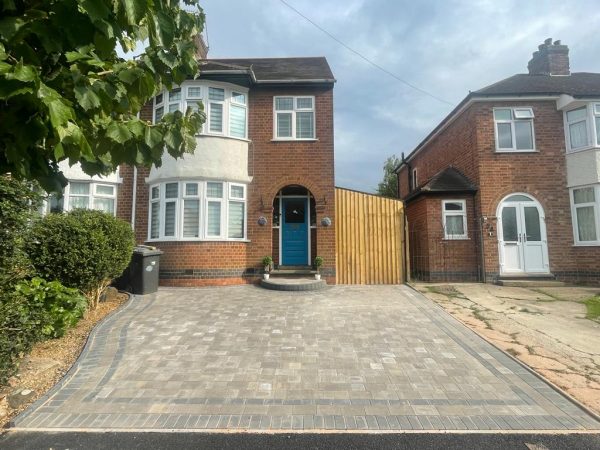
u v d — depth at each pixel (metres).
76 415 4.02
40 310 4.82
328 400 4.35
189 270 11.56
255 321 7.49
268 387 4.67
